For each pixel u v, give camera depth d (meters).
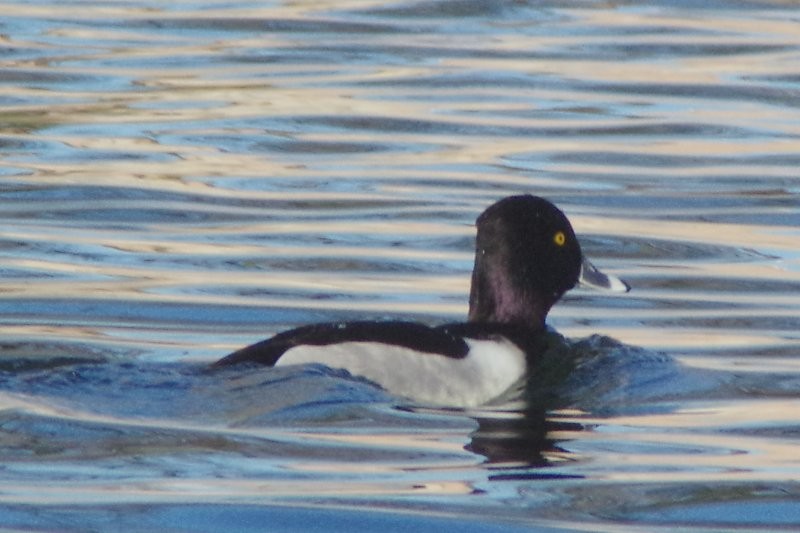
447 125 21.19
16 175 18.58
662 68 24.30
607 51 25.39
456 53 25.20
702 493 9.46
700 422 11.05
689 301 14.59
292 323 13.57
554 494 9.40
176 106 21.89
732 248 16.25
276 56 24.94
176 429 10.40
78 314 13.59
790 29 26.92
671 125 21.25
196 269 15.15
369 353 11.29
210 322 13.52
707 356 12.84
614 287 12.59
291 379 11.05
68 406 10.78
